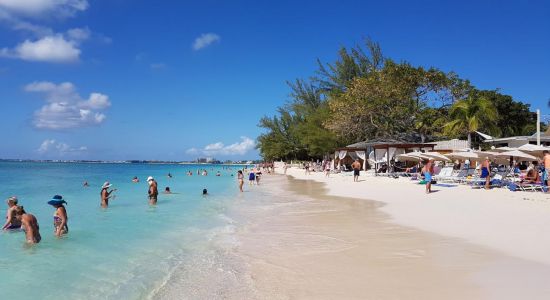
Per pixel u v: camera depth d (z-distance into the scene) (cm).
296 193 2744
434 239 1085
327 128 5928
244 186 3662
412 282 734
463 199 1820
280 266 884
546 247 941
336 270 833
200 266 909
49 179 4844
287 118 9125
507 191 2028
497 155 2398
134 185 3797
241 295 714
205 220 1562
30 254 1026
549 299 622
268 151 9412
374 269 828
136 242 1166
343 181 3594
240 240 1179
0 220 1623
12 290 767
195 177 6088
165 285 785
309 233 1248
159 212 1797
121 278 836
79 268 906
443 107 5012
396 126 5219
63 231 1274
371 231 1241
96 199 2389
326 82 7044
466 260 863
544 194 1858
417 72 4756
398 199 2056
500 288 680
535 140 3959
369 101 5038
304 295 696
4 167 10400
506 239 1034
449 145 4547
